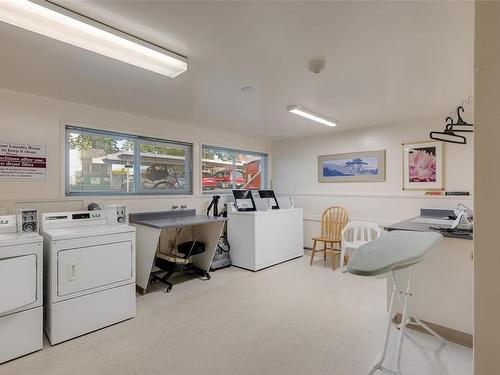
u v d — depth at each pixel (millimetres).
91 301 2424
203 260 4070
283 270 4145
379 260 1416
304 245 5371
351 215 4723
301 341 2246
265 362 1988
